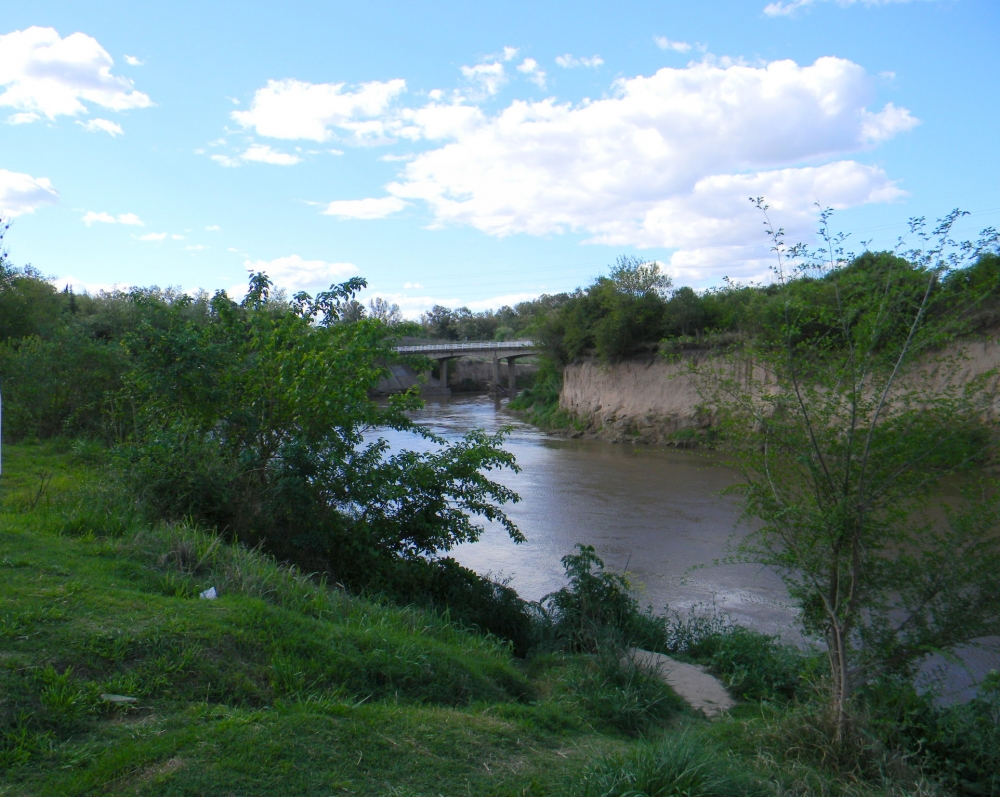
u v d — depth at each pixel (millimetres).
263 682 4773
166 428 10703
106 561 6453
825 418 5391
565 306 48750
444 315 122250
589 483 24531
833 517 5125
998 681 6273
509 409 58344
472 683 5742
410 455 10375
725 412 5969
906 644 5594
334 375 10445
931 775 5359
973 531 5309
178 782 3420
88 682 4203
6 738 3629
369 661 5355
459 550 15508
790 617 11047
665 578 13445
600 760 4184
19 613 4812
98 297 48562
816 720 5344
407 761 3984
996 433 5188
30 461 13984
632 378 39656
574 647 8391
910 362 5191
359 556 9398
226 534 9023
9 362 18266
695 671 7844
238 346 11438
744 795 4117
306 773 3670
